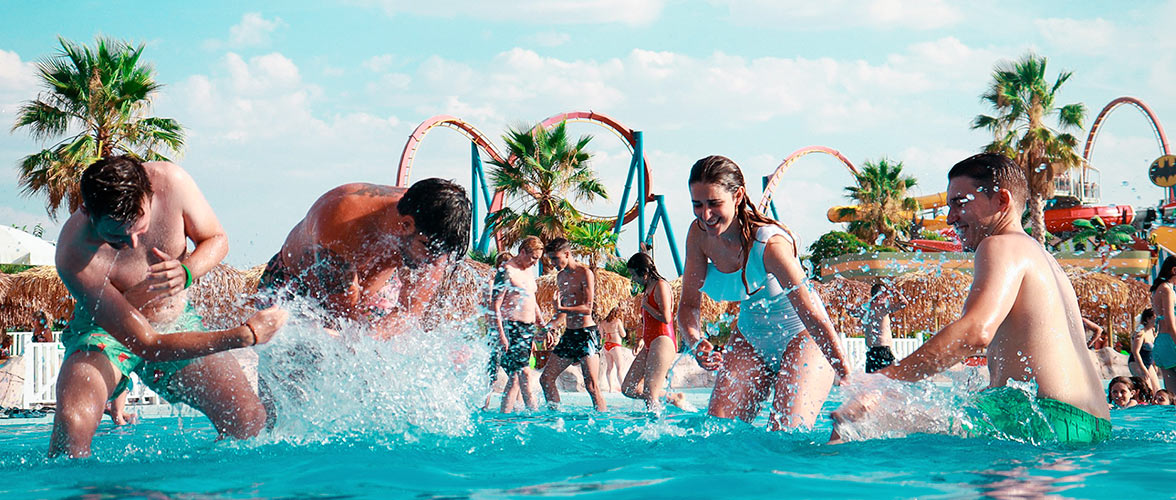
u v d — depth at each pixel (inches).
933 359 102.5
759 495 75.4
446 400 137.5
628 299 685.3
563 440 118.7
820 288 641.6
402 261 138.4
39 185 753.6
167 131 813.9
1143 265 933.8
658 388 253.1
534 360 280.2
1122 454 96.3
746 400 152.2
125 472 97.3
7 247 610.5
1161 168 1261.1
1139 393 288.4
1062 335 107.6
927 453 98.3
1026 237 111.5
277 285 143.9
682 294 158.1
